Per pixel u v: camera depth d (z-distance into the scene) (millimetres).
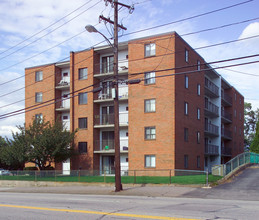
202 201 13422
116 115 19062
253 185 18609
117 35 19297
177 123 28250
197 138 33031
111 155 33062
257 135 45750
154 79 29000
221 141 45500
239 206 11484
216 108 41406
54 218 9672
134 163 29094
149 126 28797
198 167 32719
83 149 32906
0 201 14969
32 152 30656
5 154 31766
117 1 19266
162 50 28797
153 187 19828
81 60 33969
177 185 19859
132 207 11500
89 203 13133
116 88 19109
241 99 57125
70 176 26438
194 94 32844
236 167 26062
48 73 36531
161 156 27859
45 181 27094
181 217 9148
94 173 27344
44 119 32750
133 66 30062
